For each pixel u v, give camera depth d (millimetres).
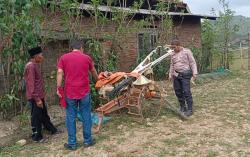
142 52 10023
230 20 12617
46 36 6500
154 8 10898
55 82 6895
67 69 4777
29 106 5812
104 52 7480
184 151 4578
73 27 6961
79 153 4707
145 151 4629
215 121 5770
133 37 9703
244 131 5262
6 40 5625
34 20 5672
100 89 5820
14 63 5586
